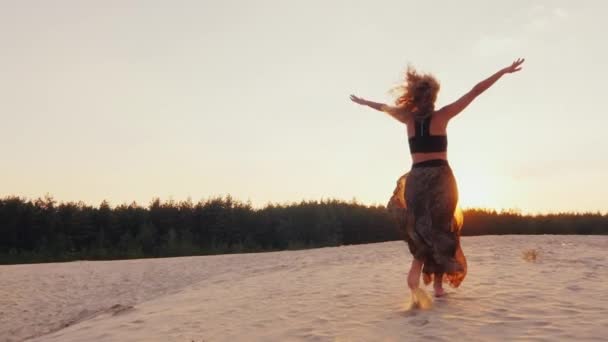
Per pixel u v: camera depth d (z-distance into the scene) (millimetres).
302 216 55688
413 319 4582
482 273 7523
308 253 18078
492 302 5047
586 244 14539
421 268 4859
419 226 4645
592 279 6473
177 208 55188
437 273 4875
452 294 5590
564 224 57188
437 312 4738
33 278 16391
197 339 4934
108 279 15828
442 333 4078
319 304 6035
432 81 4738
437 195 4594
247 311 6191
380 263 11000
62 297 13352
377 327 4492
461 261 4711
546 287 5852
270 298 7055
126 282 15055
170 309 7289
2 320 11070
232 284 9891
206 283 11742
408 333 4180
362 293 6516
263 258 17938
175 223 54438
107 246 50031
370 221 56938
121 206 54750
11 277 16781
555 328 4027
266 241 55344
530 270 7750
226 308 6625
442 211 4590
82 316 10805
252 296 7508
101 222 52594
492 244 14898
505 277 6918
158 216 54312
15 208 49531
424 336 4047
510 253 11531
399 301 5605
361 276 8539
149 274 16281
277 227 55312
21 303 12766
